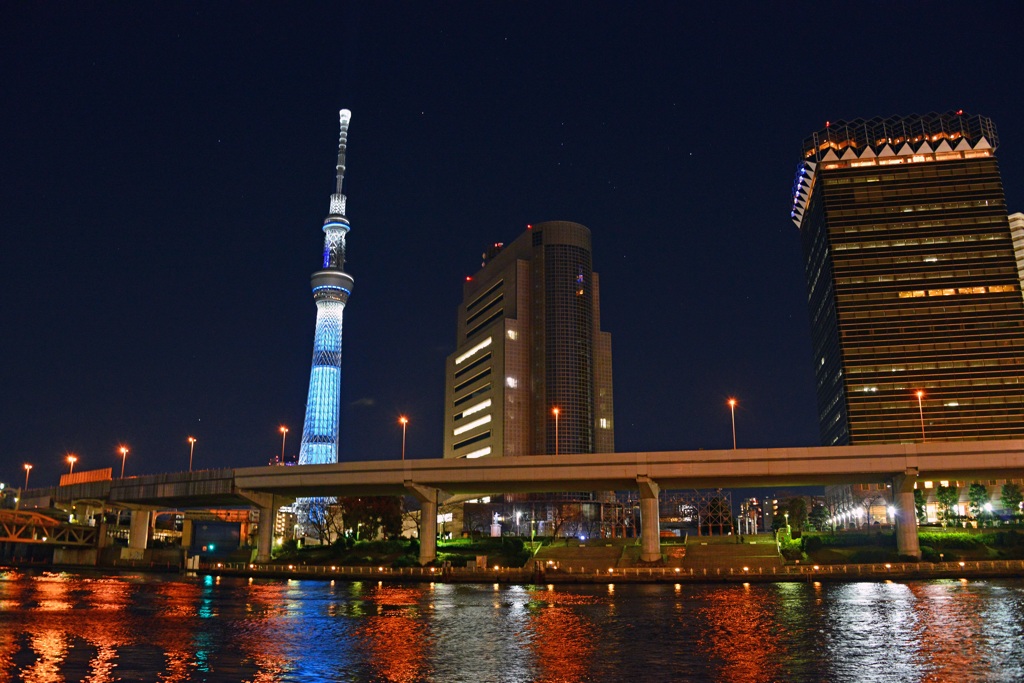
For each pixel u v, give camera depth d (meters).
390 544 137.62
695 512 146.88
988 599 73.12
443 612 68.94
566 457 116.88
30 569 156.00
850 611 65.19
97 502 164.12
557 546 136.62
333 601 80.19
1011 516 155.62
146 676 39.69
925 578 99.25
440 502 145.25
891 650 46.34
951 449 107.69
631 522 190.00
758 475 111.81
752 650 47.03
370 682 38.72
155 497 146.25
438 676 40.12
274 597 85.31
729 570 104.44
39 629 56.78
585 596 84.56
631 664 43.06
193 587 101.44
